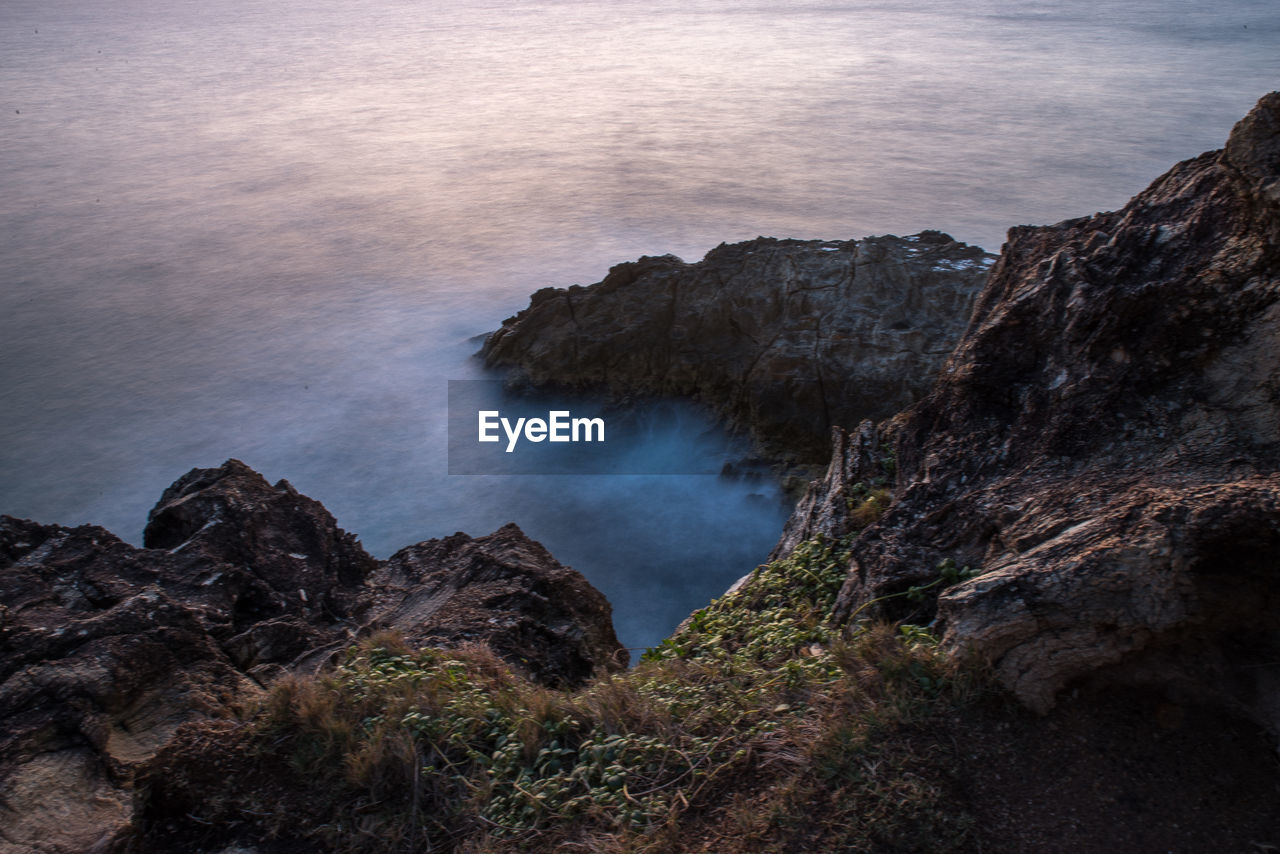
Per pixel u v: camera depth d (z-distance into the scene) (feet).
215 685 23.86
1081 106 479.00
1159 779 14.67
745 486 106.42
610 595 98.94
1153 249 24.39
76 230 313.12
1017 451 23.43
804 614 24.95
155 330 209.87
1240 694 15.51
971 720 15.94
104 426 158.10
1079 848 13.74
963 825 14.14
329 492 128.26
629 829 15.51
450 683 19.93
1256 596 15.51
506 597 30.04
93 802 18.48
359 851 16.14
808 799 14.99
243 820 17.02
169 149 470.39
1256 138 21.44
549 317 128.26
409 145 472.85
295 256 276.41
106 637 23.40
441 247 284.20
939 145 404.36
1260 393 19.90
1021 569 17.13
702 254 271.49
